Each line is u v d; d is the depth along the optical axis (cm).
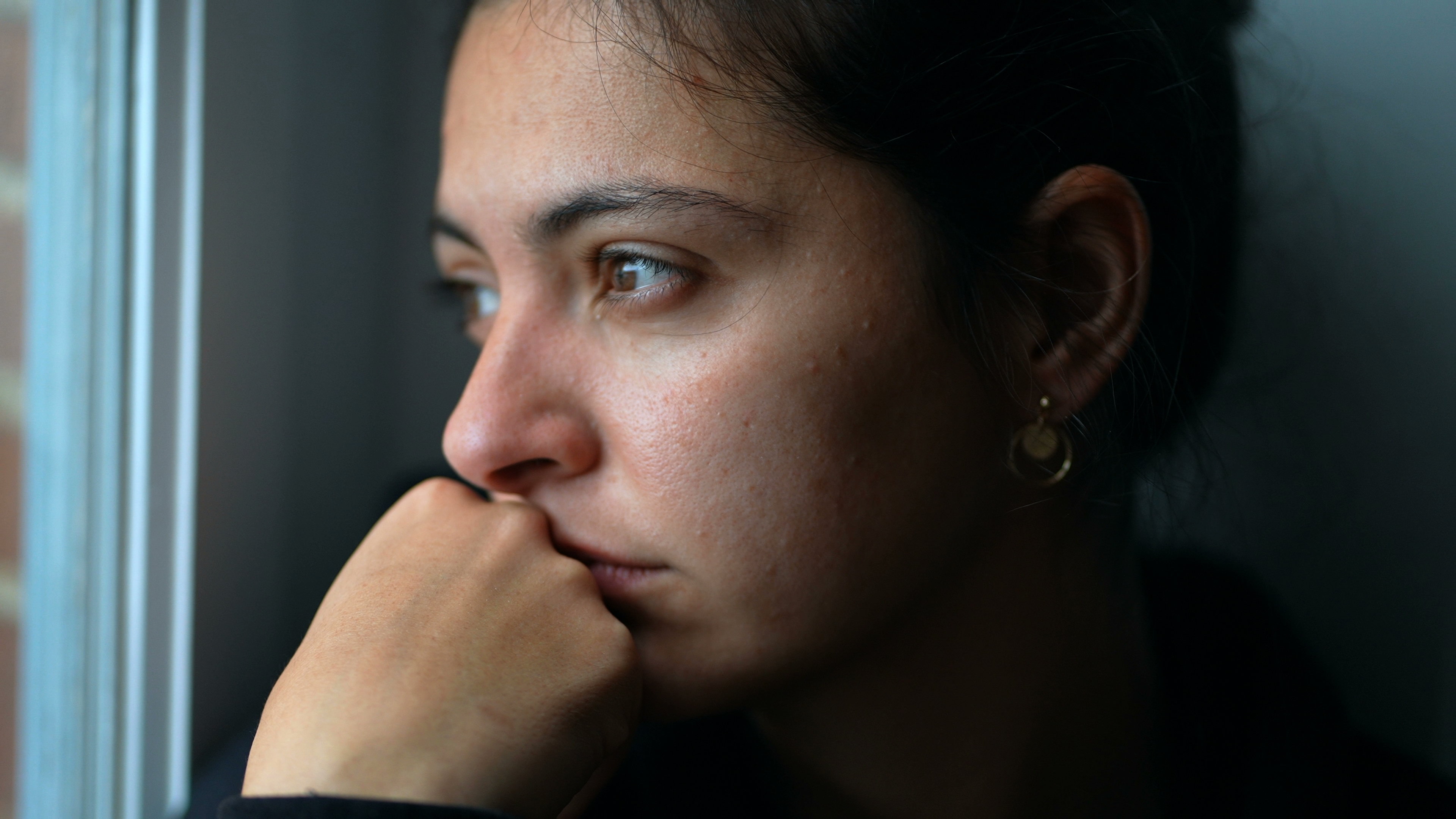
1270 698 82
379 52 98
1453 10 90
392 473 107
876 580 58
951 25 56
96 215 67
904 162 54
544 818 46
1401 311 95
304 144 85
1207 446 77
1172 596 88
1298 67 93
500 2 58
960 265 57
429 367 108
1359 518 98
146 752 72
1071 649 72
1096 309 63
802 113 52
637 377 54
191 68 69
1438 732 96
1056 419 63
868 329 54
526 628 51
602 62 52
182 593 72
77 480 69
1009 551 66
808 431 54
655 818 77
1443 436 94
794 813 77
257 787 43
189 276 71
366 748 43
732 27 52
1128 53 63
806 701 68
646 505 55
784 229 52
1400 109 92
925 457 58
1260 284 96
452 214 60
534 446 55
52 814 71
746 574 55
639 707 54
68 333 68
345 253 94
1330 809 78
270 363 82
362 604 53
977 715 69
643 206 51
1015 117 58
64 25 66
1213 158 73
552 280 56
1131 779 78
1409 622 97
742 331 53
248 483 80
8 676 75
